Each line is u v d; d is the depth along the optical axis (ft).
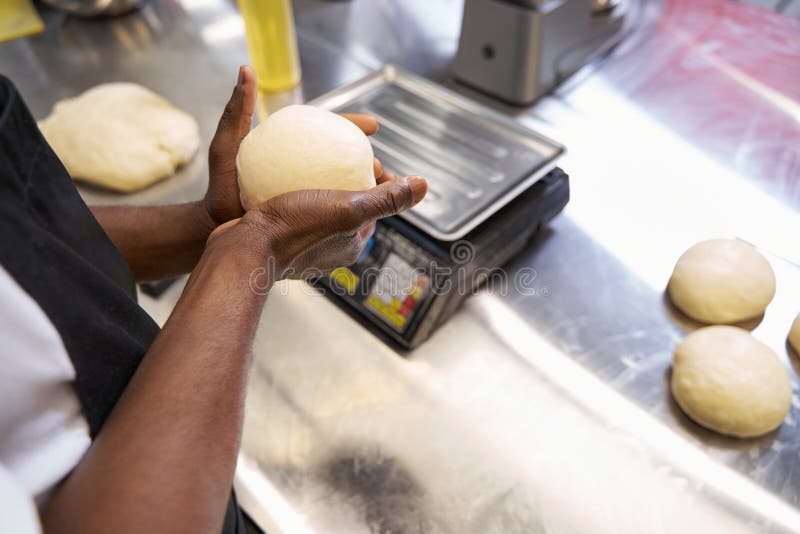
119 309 1.58
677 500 2.36
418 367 2.82
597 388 2.71
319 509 2.39
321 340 2.93
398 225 2.85
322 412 2.68
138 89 4.09
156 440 1.29
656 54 4.42
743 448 2.48
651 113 3.97
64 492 1.29
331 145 2.09
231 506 2.08
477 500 2.40
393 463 2.52
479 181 3.02
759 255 2.91
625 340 2.86
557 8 3.66
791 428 2.51
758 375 2.45
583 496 2.39
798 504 2.31
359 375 2.80
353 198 1.71
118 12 5.15
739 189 3.46
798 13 5.61
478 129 3.36
